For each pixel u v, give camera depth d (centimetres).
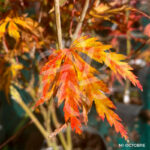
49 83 25
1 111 53
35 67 36
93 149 40
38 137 47
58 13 25
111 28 35
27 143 45
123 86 51
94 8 30
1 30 26
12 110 56
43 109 37
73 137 44
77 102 24
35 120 38
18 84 36
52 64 25
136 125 45
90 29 32
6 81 34
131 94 51
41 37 30
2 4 29
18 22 27
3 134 51
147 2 34
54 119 39
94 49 26
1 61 34
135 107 45
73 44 27
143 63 39
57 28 26
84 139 43
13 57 34
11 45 32
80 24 28
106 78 40
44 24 30
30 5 33
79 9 31
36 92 36
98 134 45
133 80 25
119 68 25
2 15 28
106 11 30
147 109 52
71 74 25
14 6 30
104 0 31
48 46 31
